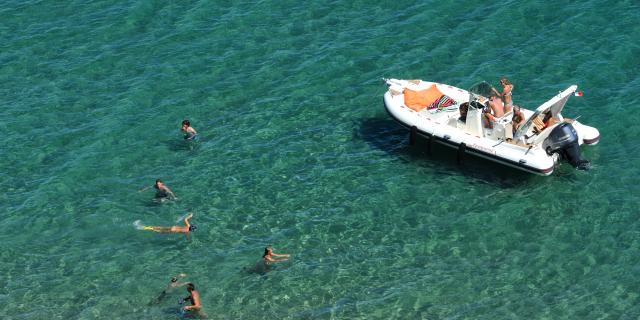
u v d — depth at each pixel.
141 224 47.28
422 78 57.19
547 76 56.19
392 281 42.88
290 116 55.00
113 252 45.62
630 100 53.25
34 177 51.06
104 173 51.16
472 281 42.50
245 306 42.03
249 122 54.69
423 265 43.66
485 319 40.41
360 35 61.72
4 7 66.94
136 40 62.94
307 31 62.66
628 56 57.03
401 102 52.53
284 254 44.84
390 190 48.59
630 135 50.75
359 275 43.34
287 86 57.59
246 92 57.28
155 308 42.22
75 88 58.59
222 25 63.81
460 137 49.59
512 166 48.28
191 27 63.81
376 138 52.84
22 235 46.91
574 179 48.06
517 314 40.53
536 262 43.28
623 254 43.19
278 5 65.75
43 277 44.25
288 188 49.19
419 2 64.62
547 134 47.44
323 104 55.84
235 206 48.19
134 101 56.97
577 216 45.75
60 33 64.19
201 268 44.31
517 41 59.75
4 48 62.81
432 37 60.91
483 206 46.97
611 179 47.78
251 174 50.41
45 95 58.03
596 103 53.44
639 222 44.94
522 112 49.72
